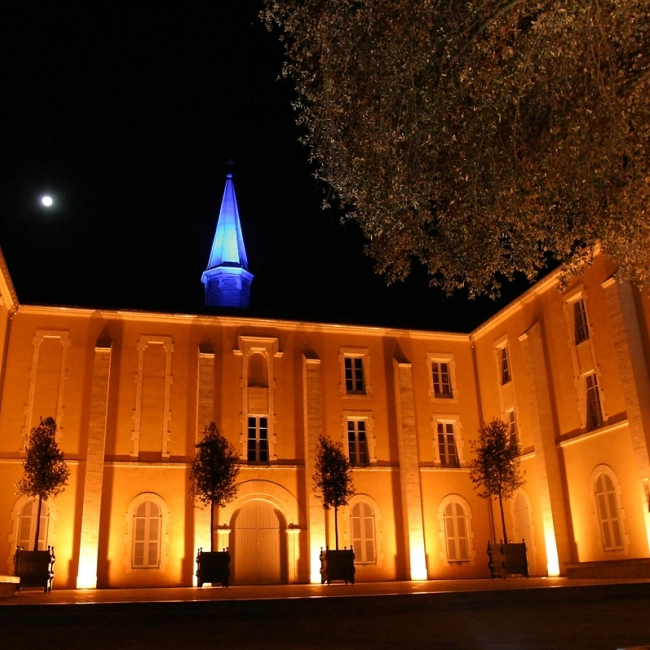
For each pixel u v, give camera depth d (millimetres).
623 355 21078
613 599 13781
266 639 8633
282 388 27719
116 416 25672
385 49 9641
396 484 27766
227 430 26516
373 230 11336
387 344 29750
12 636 9492
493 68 9766
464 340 30875
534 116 10539
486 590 13820
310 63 10750
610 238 10891
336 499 24609
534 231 11242
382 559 26562
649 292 19906
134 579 24047
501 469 25188
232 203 44406
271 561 25781
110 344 25984
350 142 10797
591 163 9891
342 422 28016
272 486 26297
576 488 23516
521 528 26562
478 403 30031
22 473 24078
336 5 9781
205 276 41844
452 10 9359
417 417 29031
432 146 10312
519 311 27594
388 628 9672
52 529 23812
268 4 10406
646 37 9531
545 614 11227
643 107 9812
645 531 20281
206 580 22047
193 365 27047
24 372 25219
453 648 7211
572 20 8750
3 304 24281
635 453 20375
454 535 27750
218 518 25109
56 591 20969
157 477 25344
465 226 10953
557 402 24859
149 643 8406
